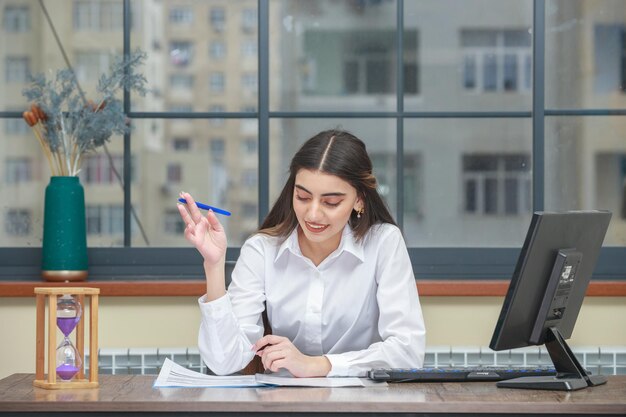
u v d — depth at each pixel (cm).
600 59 389
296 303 245
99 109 347
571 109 387
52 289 208
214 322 225
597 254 234
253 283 245
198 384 210
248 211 608
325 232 225
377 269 244
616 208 385
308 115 375
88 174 372
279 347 219
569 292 223
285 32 456
